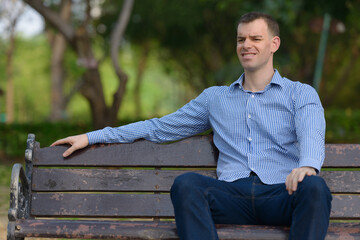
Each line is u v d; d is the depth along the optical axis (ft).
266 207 11.60
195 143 13.14
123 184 12.96
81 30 51.19
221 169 12.64
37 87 191.42
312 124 11.83
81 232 11.34
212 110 12.91
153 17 84.02
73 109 189.78
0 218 20.70
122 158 13.06
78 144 12.82
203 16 88.07
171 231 11.25
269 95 12.50
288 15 44.50
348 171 12.72
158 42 97.04
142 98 213.05
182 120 13.05
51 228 11.41
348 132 54.90
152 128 13.00
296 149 12.46
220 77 68.59
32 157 12.92
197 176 11.37
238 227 11.25
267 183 11.98
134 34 87.76
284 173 12.22
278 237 10.85
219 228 11.18
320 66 71.51
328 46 93.40
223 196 11.69
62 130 52.11
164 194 12.90
